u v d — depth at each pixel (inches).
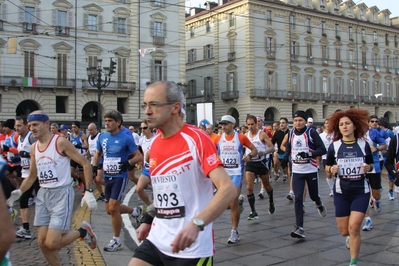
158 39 1643.7
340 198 215.5
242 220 341.1
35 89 1422.2
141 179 179.9
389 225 318.7
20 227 294.4
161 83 121.8
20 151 347.9
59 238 188.2
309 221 333.4
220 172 112.7
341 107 2181.3
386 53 2437.3
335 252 244.8
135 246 262.2
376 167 305.6
